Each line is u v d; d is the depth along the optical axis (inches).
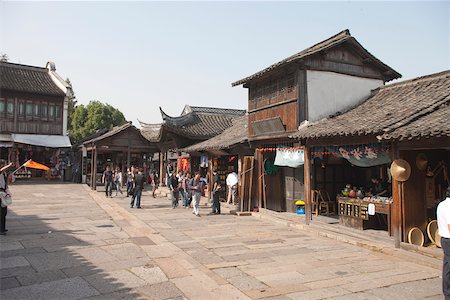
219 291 254.2
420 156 383.9
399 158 362.0
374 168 586.2
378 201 435.2
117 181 905.5
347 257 348.5
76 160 1311.5
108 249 360.2
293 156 550.9
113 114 1892.2
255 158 655.1
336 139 443.2
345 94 556.7
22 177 1211.2
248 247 384.2
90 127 1790.1
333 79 549.0
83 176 1175.6
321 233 448.1
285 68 554.3
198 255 348.8
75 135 1758.1
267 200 651.5
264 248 380.8
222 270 302.7
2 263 306.3
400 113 397.4
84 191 964.0
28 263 307.0
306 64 529.3
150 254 345.1
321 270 306.0
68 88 1261.1
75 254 337.7
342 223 485.4
